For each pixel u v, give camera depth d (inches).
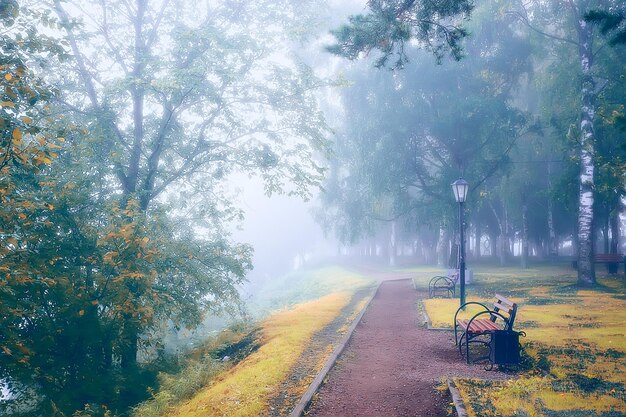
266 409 260.7
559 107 1133.1
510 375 314.8
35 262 401.4
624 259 1076.5
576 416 229.9
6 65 333.1
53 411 388.5
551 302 670.5
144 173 672.4
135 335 503.5
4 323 384.8
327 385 300.8
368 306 721.0
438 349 409.4
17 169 409.1
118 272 446.0
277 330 522.6
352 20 366.6
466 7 356.5
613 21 358.9
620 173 810.2
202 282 597.9
